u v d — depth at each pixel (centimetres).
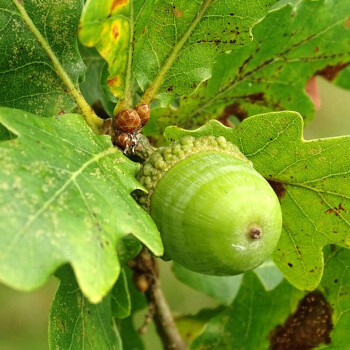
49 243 10
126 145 13
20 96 14
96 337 14
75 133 12
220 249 12
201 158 13
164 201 13
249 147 14
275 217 12
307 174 14
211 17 14
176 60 14
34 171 11
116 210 11
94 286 10
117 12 12
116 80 13
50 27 13
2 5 13
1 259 10
